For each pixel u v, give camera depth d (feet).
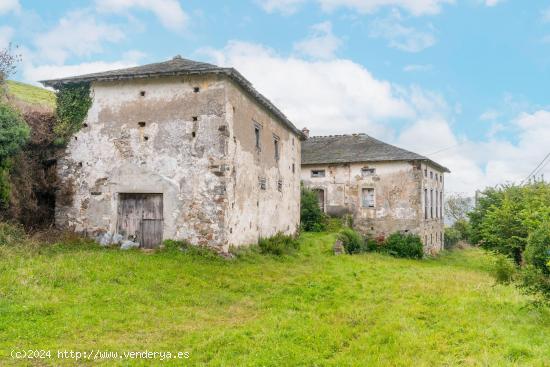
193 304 28.89
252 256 46.70
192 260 40.40
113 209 46.26
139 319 24.41
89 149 47.57
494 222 53.31
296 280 38.99
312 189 91.61
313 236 72.64
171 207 44.32
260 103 54.65
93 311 24.57
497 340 22.17
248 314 27.84
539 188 57.57
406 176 84.99
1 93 44.93
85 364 18.25
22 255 34.91
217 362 18.85
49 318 22.90
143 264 35.65
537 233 27.73
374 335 23.71
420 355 20.59
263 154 56.03
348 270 47.57
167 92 45.65
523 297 31.50
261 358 19.44
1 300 24.09
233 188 45.29
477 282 42.16
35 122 47.75
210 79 44.42
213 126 43.91
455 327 24.72
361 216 87.86
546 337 22.13
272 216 59.72
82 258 35.22
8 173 41.63
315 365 19.19
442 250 103.19
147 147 45.73
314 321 26.00
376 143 95.04
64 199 47.85
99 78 46.57
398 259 72.43
